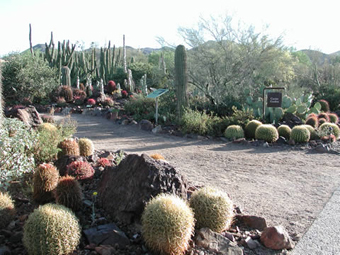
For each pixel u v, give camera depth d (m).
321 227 3.87
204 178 6.09
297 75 24.55
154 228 2.90
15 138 4.61
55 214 2.89
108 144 9.45
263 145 9.50
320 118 13.25
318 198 4.97
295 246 3.39
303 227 3.88
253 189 5.43
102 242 3.13
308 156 8.19
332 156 8.19
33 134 5.26
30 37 27.06
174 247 2.87
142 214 3.21
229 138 10.47
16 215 3.72
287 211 4.41
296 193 5.23
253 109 12.90
